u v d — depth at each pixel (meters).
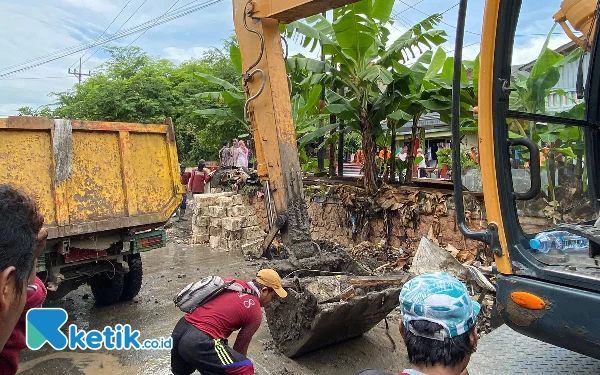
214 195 10.62
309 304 4.03
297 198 5.02
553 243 2.35
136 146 5.81
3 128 4.66
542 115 2.48
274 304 4.44
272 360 4.41
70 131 5.12
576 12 2.41
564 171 2.61
